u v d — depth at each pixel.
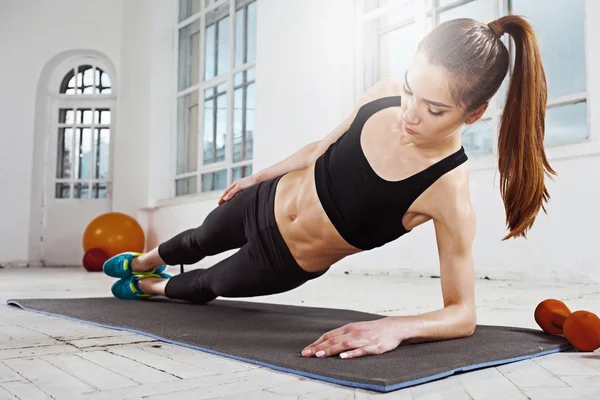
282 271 1.70
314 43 5.36
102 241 6.37
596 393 0.92
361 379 0.95
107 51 7.95
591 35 3.52
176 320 1.77
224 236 1.91
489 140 4.21
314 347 1.17
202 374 1.05
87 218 7.82
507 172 1.30
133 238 6.55
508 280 3.69
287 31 5.65
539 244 3.61
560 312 1.43
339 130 1.58
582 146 3.41
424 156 1.32
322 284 3.63
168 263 2.32
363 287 3.36
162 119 7.49
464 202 1.33
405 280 3.93
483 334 1.44
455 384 0.99
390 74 5.11
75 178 7.89
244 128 6.46
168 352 1.27
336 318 1.85
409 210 1.38
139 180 7.51
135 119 7.64
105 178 7.91
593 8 3.51
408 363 1.08
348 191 1.43
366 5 5.16
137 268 2.45
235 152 6.56
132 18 7.84
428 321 1.29
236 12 6.64
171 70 7.57
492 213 3.85
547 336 1.43
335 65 5.16
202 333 1.50
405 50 5.00
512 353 1.20
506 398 0.89
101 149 7.95
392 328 1.23
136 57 7.72
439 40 1.12
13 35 7.87
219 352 1.24
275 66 5.77
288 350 1.24
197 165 7.13
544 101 1.27
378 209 1.39
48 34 7.93
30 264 7.69
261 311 2.06
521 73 1.25
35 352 1.26
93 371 1.07
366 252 4.71
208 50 7.07
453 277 1.38
